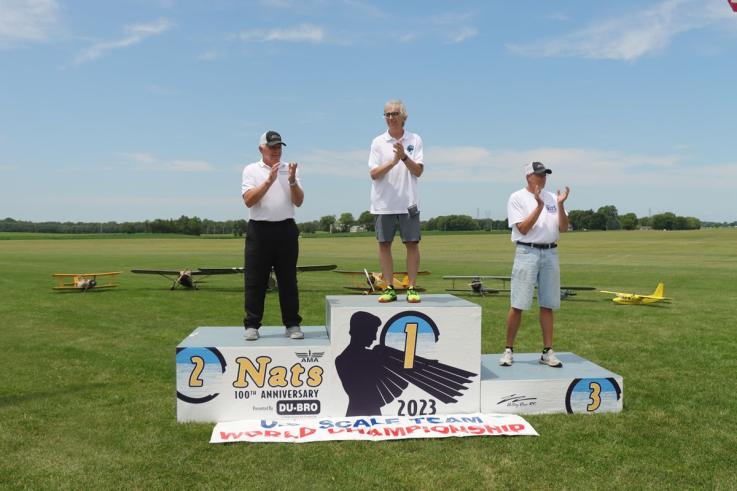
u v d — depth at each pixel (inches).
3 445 164.1
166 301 583.8
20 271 1047.0
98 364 278.4
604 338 354.0
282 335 204.2
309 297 625.9
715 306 536.7
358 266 1246.3
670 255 1745.8
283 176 193.2
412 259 206.1
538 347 326.0
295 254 198.4
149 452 157.9
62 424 183.5
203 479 140.2
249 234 193.9
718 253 1852.9
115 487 135.6
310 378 184.1
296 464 149.6
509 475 143.2
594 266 1253.1
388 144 206.8
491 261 1489.9
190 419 182.7
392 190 204.5
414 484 137.6
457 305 189.5
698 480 140.8
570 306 540.4
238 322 433.7
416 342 186.4
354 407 185.5
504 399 191.5
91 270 1089.4
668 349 316.2
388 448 161.9
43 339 351.9
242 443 164.6
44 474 143.2
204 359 181.9
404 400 186.7
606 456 155.9
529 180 203.0
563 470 146.5
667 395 218.7
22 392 225.3
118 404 207.8
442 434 171.5
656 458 154.7
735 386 232.4
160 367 271.7
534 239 206.5
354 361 184.7
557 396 194.1
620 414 193.9
